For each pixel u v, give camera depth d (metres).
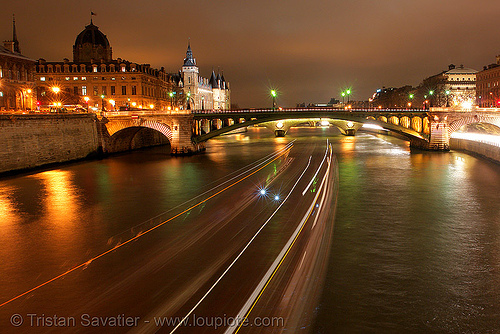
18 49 105.25
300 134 176.25
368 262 26.78
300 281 23.45
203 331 18.59
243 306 20.67
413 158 80.06
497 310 20.98
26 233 34.41
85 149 87.62
